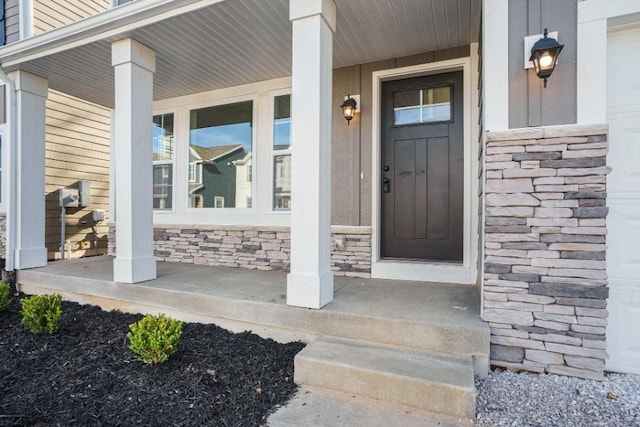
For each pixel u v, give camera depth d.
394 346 2.39
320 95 2.69
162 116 5.45
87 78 4.65
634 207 2.36
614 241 2.41
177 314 3.28
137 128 3.58
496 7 2.35
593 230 2.16
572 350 2.21
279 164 4.61
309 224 2.71
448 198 3.80
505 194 2.33
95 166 6.91
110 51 3.84
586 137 2.17
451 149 3.79
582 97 2.20
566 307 2.22
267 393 2.09
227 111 4.95
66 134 6.39
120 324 3.24
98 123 6.95
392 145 4.02
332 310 2.61
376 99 3.98
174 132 5.29
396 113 4.02
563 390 2.10
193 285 3.47
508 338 2.33
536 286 2.27
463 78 3.68
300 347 2.63
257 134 4.70
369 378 2.02
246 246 4.64
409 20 3.16
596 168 2.15
